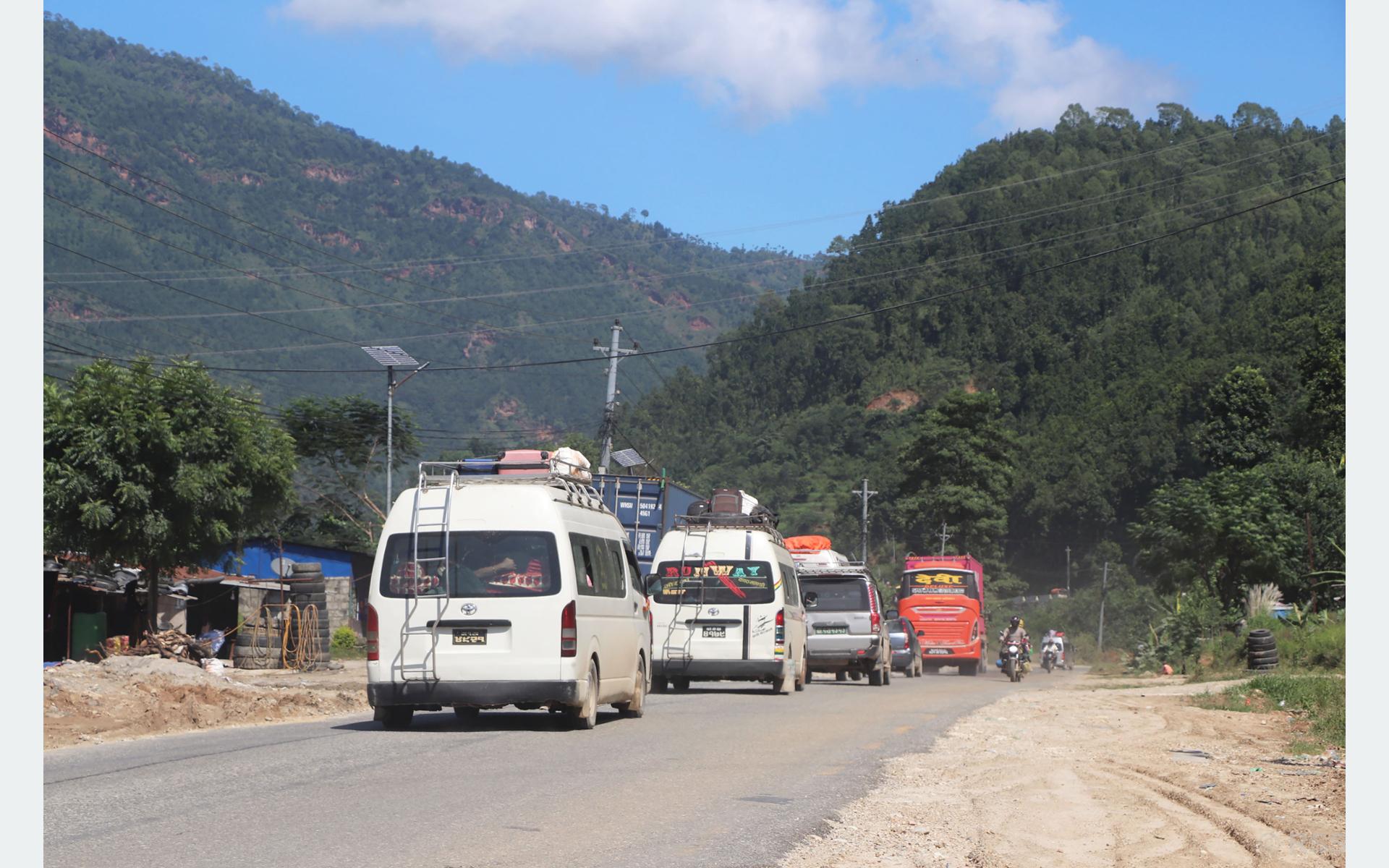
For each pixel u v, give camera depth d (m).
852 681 29.19
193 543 27.03
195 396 27.16
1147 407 116.12
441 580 12.81
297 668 28.33
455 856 6.63
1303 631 27.75
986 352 168.50
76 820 7.53
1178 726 15.60
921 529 90.56
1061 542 112.69
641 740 12.31
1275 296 122.62
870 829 7.96
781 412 163.50
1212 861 7.32
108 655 25.84
